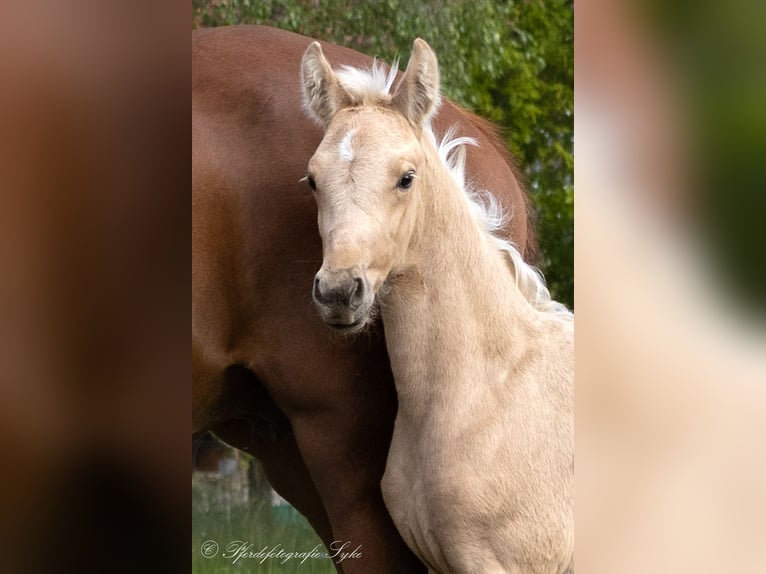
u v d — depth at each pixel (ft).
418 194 14.98
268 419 17.21
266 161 15.66
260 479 34.53
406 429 15.61
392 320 15.44
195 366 15.43
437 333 15.39
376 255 14.08
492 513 14.96
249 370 16.10
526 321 16.20
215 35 16.63
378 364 16.11
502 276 16.17
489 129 18.48
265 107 15.85
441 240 15.46
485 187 16.99
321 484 16.35
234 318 15.70
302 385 15.79
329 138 14.57
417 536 15.53
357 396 15.94
